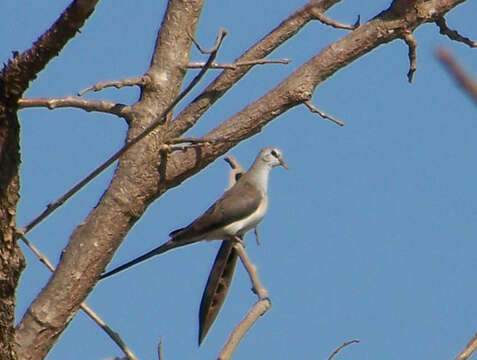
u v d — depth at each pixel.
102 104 11.20
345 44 11.98
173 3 12.03
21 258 7.76
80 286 10.42
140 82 11.49
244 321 7.72
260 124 11.66
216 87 12.14
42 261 10.53
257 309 7.82
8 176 7.47
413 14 12.08
